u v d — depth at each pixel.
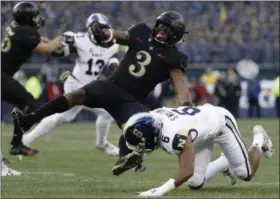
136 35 25.22
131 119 20.83
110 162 36.47
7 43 32.00
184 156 20.92
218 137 22.98
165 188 20.86
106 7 83.31
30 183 25.31
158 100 73.00
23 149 32.94
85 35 35.00
